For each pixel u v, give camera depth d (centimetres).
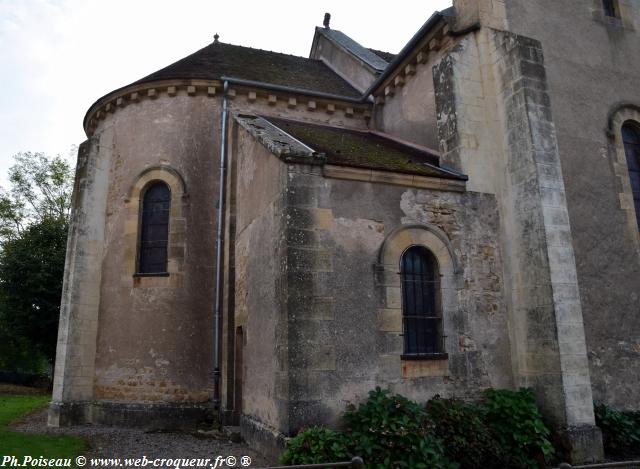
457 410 768
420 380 803
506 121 952
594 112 1052
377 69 1435
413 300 846
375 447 664
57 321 1895
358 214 820
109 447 873
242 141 1092
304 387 717
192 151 1216
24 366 2861
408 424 693
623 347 941
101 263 1203
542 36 1053
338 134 1241
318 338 743
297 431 701
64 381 1100
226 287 1104
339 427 723
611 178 1027
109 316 1152
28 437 938
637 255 1008
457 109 966
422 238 861
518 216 902
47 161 2764
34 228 2041
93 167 1237
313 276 762
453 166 959
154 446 878
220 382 1086
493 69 995
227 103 1259
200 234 1172
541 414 818
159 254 1176
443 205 895
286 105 1344
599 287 950
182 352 1102
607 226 992
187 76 1239
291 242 762
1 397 1812
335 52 1722
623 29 1150
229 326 1059
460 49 1003
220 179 1182
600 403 889
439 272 862
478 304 877
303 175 796
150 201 1213
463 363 841
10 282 1898
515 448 759
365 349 770
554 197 876
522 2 1061
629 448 830
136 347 1111
